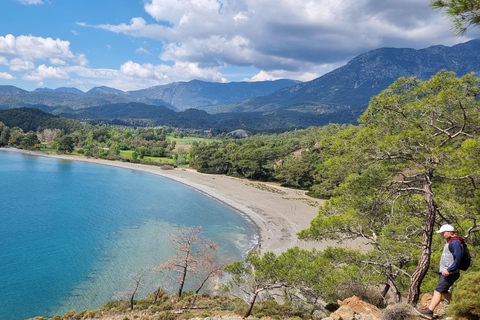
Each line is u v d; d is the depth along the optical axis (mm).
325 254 17641
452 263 8547
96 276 36062
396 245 14641
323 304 23906
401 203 15508
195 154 155375
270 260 19844
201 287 32719
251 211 68438
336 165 15438
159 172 127250
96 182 98000
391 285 14055
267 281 19812
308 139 137375
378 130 14344
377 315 11758
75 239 47531
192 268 33281
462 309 8445
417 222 15500
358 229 15508
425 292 13977
